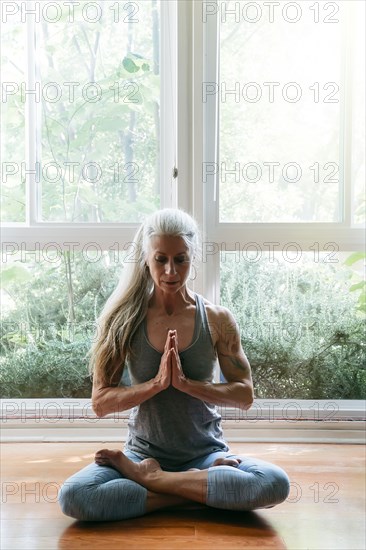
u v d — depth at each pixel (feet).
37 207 9.82
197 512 7.09
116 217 9.88
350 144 9.71
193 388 7.16
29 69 9.65
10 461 8.65
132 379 7.68
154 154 9.81
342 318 9.95
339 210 9.84
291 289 9.91
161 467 7.34
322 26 9.65
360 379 9.95
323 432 9.63
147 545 6.29
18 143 9.79
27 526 6.72
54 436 9.63
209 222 9.78
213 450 7.51
